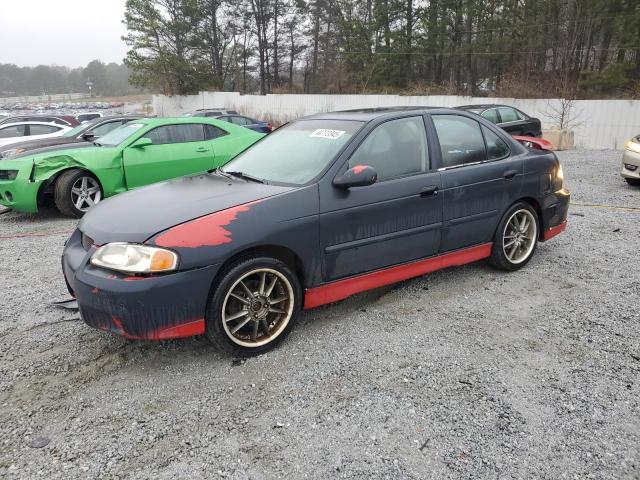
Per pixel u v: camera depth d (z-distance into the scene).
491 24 33.03
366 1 40.28
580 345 3.32
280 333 3.30
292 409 2.67
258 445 2.40
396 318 3.77
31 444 2.42
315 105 31.05
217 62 47.06
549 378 2.94
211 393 2.83
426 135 4.03
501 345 3.34
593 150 18.67
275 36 47.88
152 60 39.91
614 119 20.52
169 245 2.82
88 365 3.15
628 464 2.25
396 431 2.49
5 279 4.73
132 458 2.33
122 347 3.37
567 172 11.67
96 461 2.31
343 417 2.60
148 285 2.77
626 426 2.50
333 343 3.39
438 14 35.34
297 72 49.34
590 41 31.94
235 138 8.52
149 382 2.95
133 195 3.64
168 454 2.35
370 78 37.69
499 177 4.36
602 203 7.92
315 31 45.75
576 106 21.19
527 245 4.80
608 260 5.05
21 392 2.85
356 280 3.63
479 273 4.71
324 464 2.27
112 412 2.67
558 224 5.00
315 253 3.36
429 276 4.64
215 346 3.10
